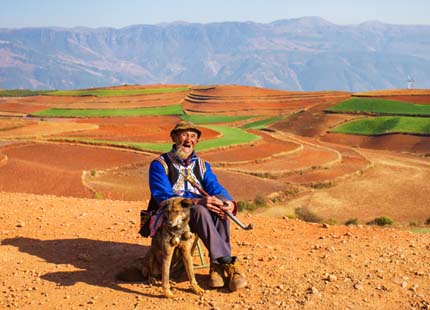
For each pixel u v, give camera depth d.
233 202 6.60
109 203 11.85
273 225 9.95
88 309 5.84
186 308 5.89
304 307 5.87
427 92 178.88
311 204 56.44
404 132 128.62
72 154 67.25
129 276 6.85
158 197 6.54
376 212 53.84
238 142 84.06
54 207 11.03
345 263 7.32
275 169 69.25
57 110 190.12
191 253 6.76
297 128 149.00
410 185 67.25
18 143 71.25
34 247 8.06
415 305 6.03
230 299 6.16
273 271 7.00
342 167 75.06
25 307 5.87
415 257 7.68
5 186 50.38
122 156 67.31
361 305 5.98
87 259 7.51
